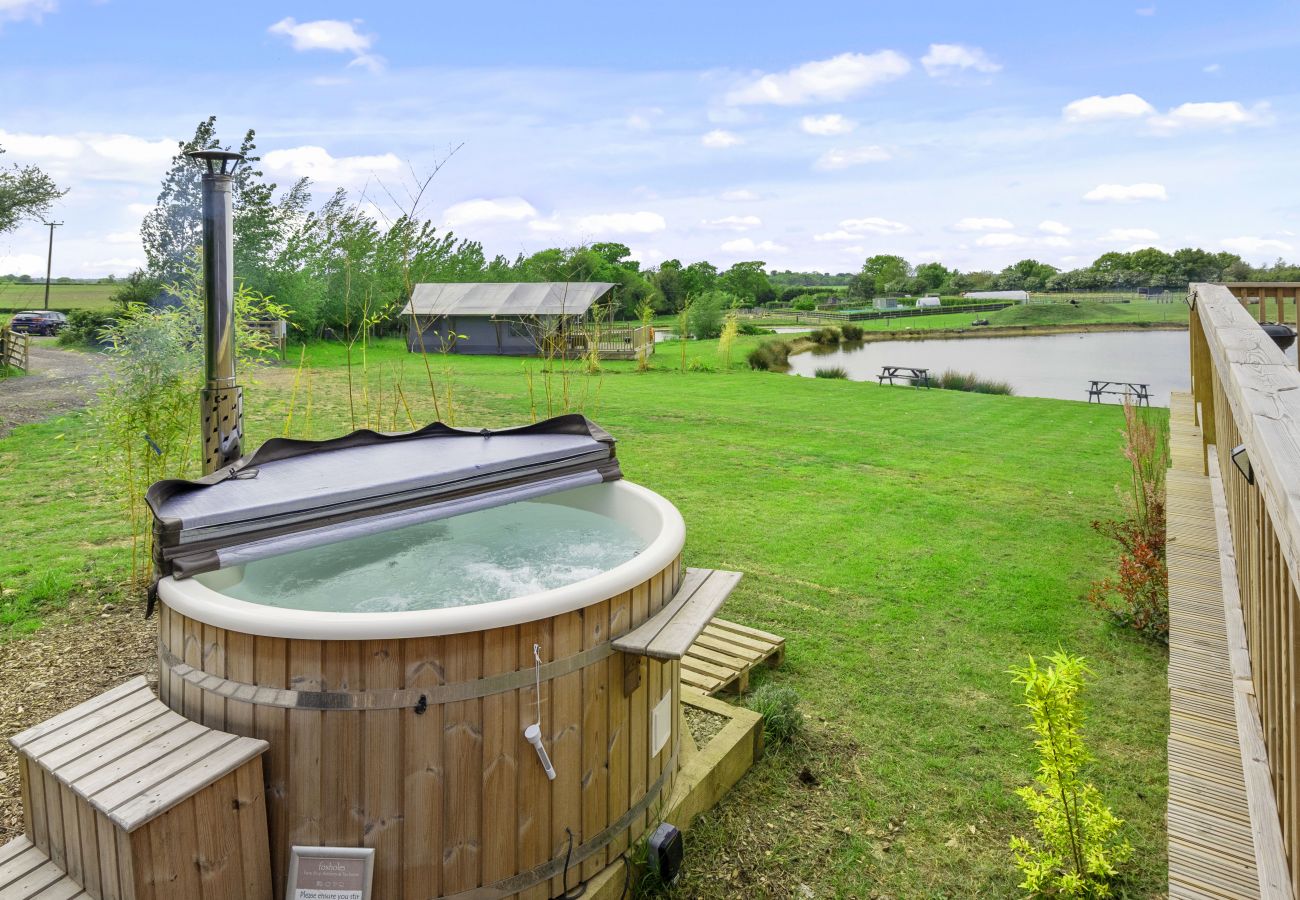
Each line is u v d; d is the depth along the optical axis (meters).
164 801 2.38
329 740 2.66
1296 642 1.55
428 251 33.19
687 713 4.40
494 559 4.02
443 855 2.79
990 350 46.28
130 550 7.02
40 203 27.23
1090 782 4.14
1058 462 11.92
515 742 2.83
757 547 7.79
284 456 3.81
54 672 4.80
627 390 19.78
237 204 28.27
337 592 3.62
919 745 4.47
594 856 3.14
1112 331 66.31
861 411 16.86
